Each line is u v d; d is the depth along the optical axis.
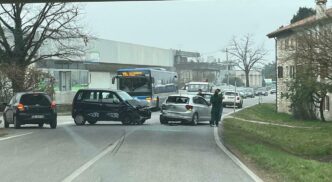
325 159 15.68
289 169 11.77
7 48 45.88
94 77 73.00
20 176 10.80
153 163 13.04
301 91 37.03
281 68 50.75
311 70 18.94
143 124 29.33
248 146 16.80
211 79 124.12
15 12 45.22
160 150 16.00
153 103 43.47
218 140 19.73
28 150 15.59
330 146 18.64
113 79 43.62
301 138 22.86
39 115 24.88
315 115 40.03
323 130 27.25
